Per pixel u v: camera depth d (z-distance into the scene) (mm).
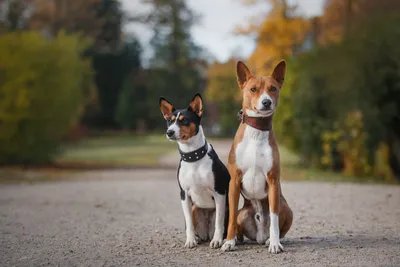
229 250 5348
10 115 17688
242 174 5324
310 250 5316
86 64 21250
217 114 60750
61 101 18891
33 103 18094
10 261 5199
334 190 10852
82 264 5016
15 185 13008
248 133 5297
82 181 14016
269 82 5305
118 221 7656
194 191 5480
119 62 61219
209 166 5383
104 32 57000
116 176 15602
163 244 5906
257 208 5555
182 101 61406
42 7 39625
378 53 15352
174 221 7602
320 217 7609
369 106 15188
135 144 37562
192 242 5605
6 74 17750
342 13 24094
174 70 62250
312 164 17125
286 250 5324
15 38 18391
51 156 19719
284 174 15133
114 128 60875
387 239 5891
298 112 16703
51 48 18719
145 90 62250
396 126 15602
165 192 11164
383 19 15859
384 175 14812
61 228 7121
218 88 52094
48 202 9789
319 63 16328
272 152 5215
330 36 24328
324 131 16016
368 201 9203
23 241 6227
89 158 23531
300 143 17531
